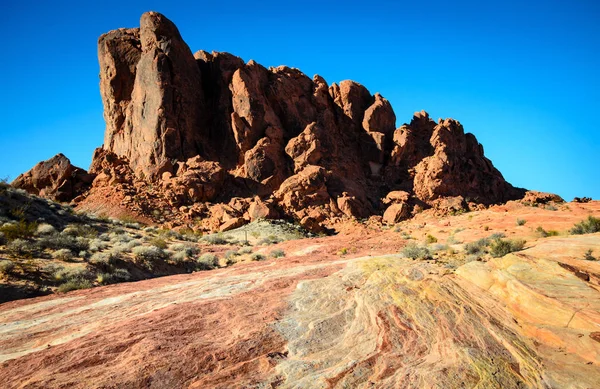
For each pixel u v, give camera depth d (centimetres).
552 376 570
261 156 5212
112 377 605
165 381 595
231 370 626
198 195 4753
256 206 4453
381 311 854
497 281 905
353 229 4288
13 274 1622
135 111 5425
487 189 5781
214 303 1023
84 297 1369
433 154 6019
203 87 5944
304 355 687
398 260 1447
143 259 2256
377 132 6228
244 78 5647
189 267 2436
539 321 725
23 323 1065
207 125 5644
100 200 4522
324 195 5000
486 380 569
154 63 5300
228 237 3772
